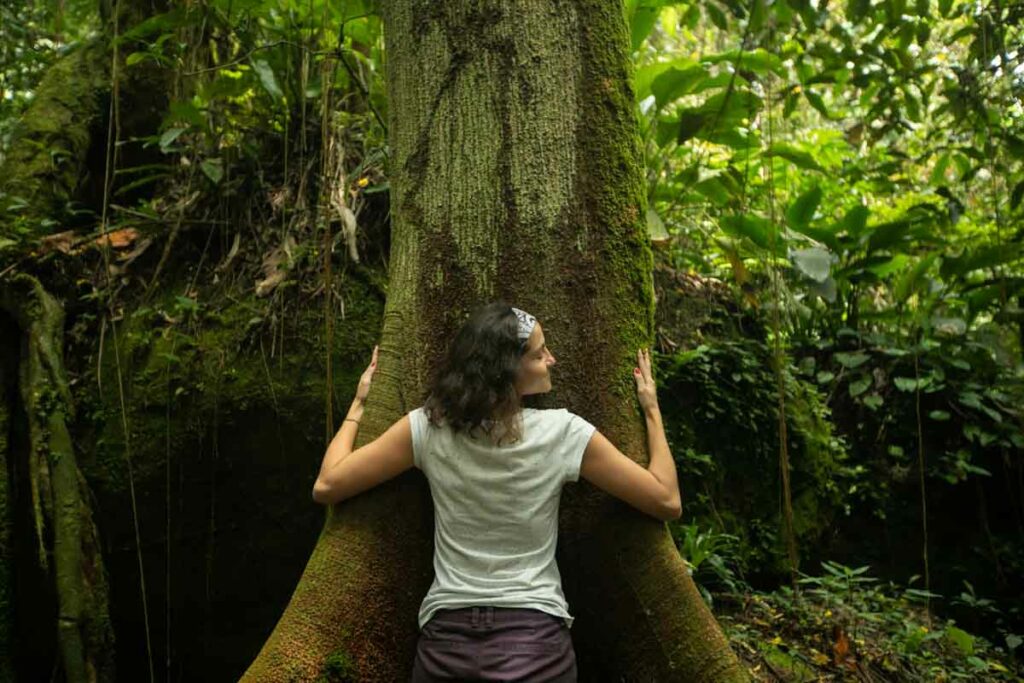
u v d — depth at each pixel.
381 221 3.84
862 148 6.89
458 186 2.41
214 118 4.29
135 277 3.83
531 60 2.41
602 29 2.50
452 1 2.43
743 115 4.22
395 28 2.54
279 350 3.54
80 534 3.17
